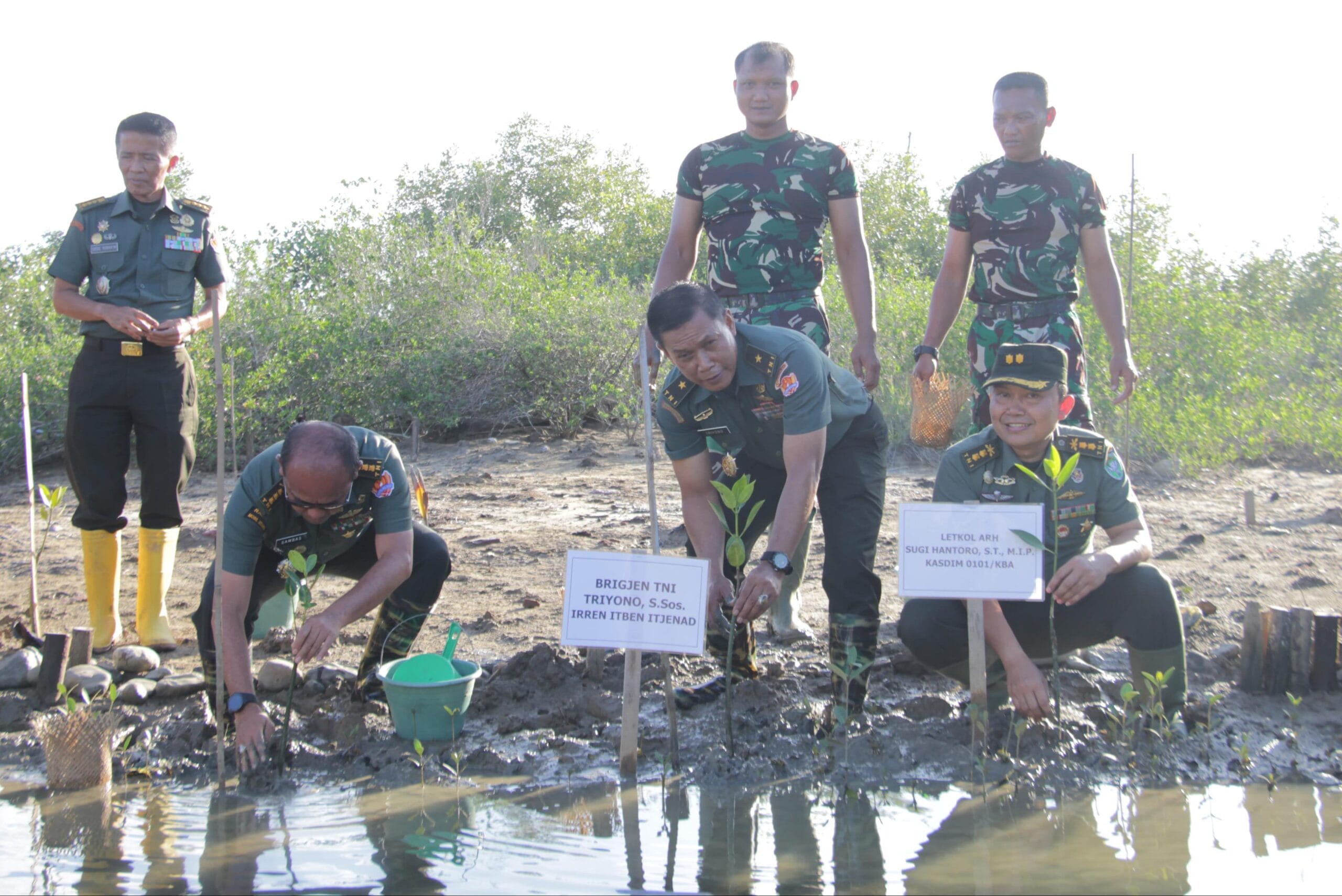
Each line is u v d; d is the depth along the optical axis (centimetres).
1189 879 289
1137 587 378
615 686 446
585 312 1250
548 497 895
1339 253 1484
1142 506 805
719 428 385
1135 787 351
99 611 510
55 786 366
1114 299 530
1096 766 364
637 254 2761
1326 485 871
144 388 494
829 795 350
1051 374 370
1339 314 1407
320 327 1192
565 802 348
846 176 472
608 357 1237
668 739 395
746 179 467
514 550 704
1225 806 337
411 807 345
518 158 3428
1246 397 1032
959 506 357
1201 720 391
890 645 480
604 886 289
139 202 498
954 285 547
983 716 364
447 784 364
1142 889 284
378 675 399
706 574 353
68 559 706
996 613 375
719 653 434
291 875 297
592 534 746
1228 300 1181
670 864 302
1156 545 673
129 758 390
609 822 332
